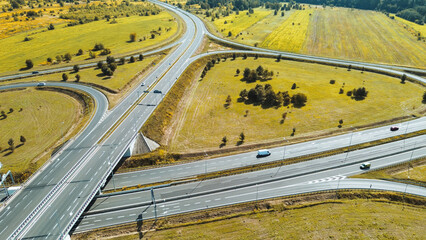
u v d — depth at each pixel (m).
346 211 76.69
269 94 136.75
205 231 70.94
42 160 91.56
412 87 152.88
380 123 118.56
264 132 113.75
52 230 63.22
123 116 116.81
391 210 77.31
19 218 66.44
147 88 145.38
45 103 130.12
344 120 121.06
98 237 69.06
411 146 103.69
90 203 78.50
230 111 131.62
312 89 151.50
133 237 69.31
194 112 131.38
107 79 153.50
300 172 91.31
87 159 88.50
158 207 77.94
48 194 72.12
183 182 86.94
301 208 78.06
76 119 117.19
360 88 140.75
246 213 76.31
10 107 126.06
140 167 94.00
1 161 91.56
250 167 93.62
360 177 89.00
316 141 107.12
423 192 82.88
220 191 83.69
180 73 166.62
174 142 108.06
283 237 68.50
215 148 103.88
